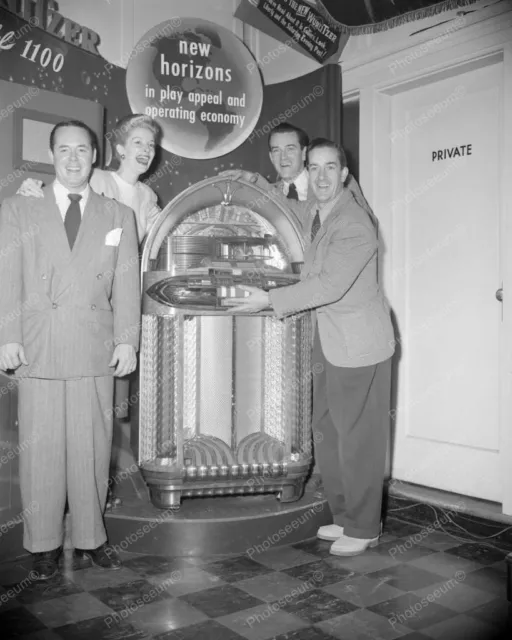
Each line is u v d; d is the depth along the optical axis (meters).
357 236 2.70
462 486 3.26
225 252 2.94
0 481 2.62
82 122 2.66
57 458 2.50
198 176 3.42
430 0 3.13
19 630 2.07
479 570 2.62
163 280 2.73
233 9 3.83
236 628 2.09
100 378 2.58
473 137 3.22
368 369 2.71
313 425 2.98
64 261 2.49
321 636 2.05
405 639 2.03
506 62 2.92
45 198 2.53
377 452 2.75
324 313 2.80
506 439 2.93
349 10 3.42
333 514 2.93
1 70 2.72
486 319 3.17
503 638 2.04
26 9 2.98
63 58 2.99
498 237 3.12
